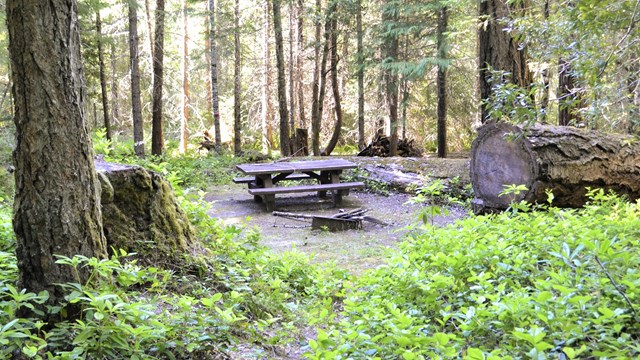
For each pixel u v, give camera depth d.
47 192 3.31
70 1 3.37
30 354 2.67
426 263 4.45
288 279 5.61
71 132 3.39
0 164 7.59
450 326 3.52
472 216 6.20
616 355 2.42
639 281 2.95
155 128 17.42
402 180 12.70
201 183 13.96
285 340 3.82
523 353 2.71
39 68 3.24
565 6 4.43
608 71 4.66
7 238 4.36
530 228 4.71
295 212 10.88
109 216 4.61
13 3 3.21
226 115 30.23
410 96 18.70
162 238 4.86
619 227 4.62
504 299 3.13
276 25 18.58
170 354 3.22
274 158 17.72
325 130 27.61
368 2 21.69
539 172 6.95
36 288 3.31
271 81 27.16
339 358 2.74
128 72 27.17
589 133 7.28
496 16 8.86
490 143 7.73
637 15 3.74
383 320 3.30
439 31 15.91
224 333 3.59
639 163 7.21
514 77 9.02
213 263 5.10
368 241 8.34
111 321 3.20
